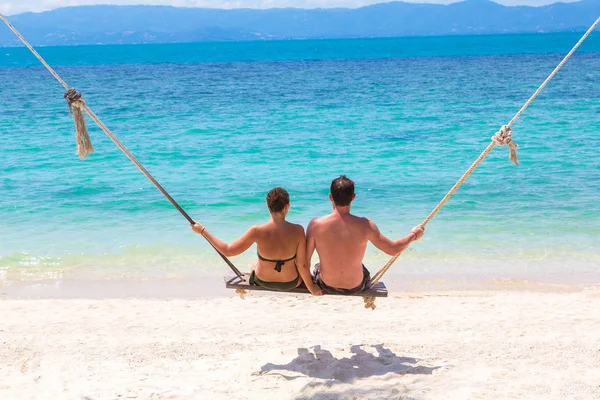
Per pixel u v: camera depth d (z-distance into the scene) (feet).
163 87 130.72
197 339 19.43
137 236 31.35
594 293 23.88
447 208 35.35
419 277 26.00
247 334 19.92
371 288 15.88
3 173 46.29
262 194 39.32
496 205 35.68
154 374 16.35
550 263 27.09
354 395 14.43
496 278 25.73
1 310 22.54
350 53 336.49
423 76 146.30
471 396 14.37
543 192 38.19
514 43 499.92
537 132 61.72
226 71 187.83
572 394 14.48
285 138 62.69
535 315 21.52
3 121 78.23
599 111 76.07
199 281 26.05
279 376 15.78
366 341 18.81
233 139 62.64
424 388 14.83
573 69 154.20
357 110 85.51
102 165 49.42
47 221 33.86
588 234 30.45
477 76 142.20
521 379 15.39
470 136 61.46
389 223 32.73
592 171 43.39
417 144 57.57
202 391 14.98
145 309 22.76
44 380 16.02
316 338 19.26
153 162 50.70
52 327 20.71
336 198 15.21
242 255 29.01
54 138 64.13
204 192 40.01
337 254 15.14
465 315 21.71
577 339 18.80
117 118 81.66
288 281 15.48
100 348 18.56
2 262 27.81
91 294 24.57
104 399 14.70
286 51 411.95
